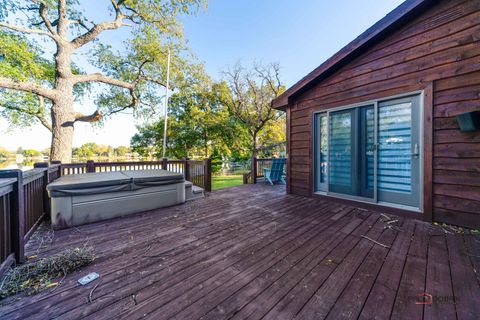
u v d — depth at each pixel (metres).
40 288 1.38
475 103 2.38
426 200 2.74
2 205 1.57
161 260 1.77
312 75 3.91
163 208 3.45
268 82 13.73
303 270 1.61
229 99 14.60
